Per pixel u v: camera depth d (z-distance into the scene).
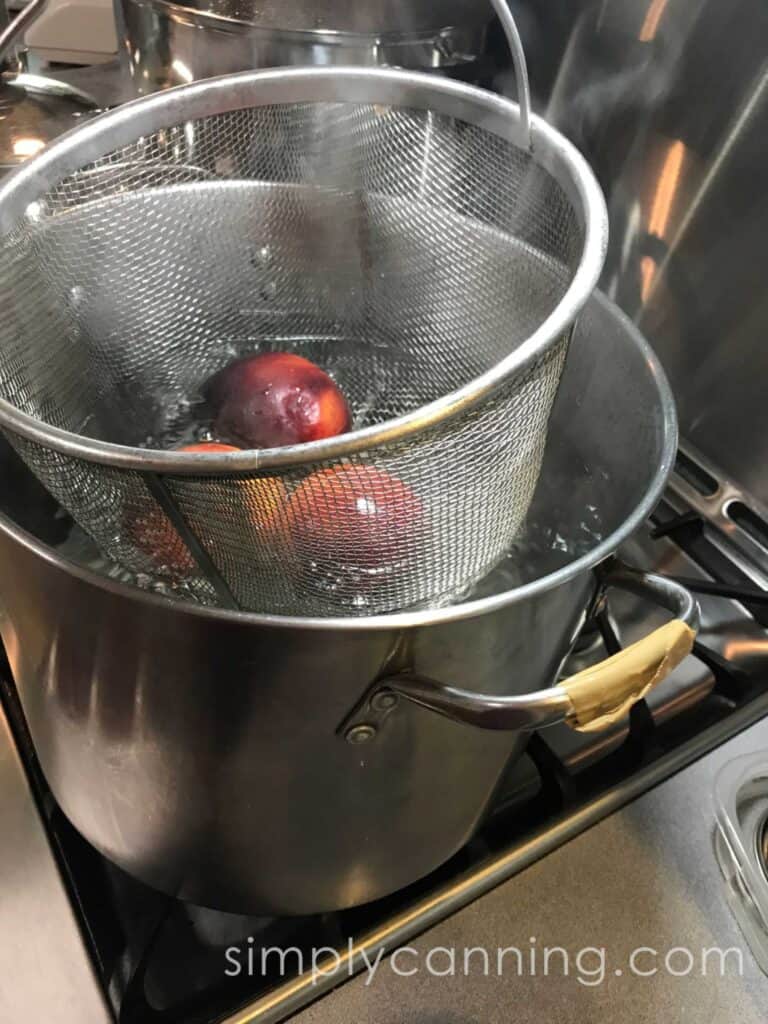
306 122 0.39
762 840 0.40
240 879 0.33
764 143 0.46
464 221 0.41
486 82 0.58
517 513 0.34
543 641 0.29
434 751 0.30
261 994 0.34
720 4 0.45
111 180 0.38
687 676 0.46
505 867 0.38
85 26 0.64
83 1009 0.33
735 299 0.51
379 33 0.48
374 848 0.33
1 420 0.26
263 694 0.26
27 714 0.34
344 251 0.44
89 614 0.25
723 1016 0.35
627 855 0.40
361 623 0.24
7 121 0.54
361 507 0.28
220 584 0.30
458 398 0.25
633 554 0.51
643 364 0.36
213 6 0.47
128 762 0.30
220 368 0.47
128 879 0.37
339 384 0.48
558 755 0.42
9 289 0.35
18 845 0.37
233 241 0.43
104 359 0.42
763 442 0.52
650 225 0.54
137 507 0.28
